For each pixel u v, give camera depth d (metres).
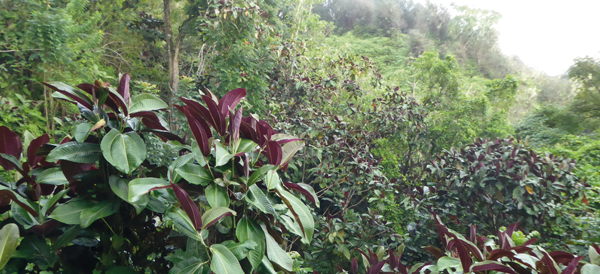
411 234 5.03
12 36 6.90
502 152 5.57
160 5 14.03
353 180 5.78
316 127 6.43
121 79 1.23
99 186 1.18
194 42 12.63
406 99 8.29
